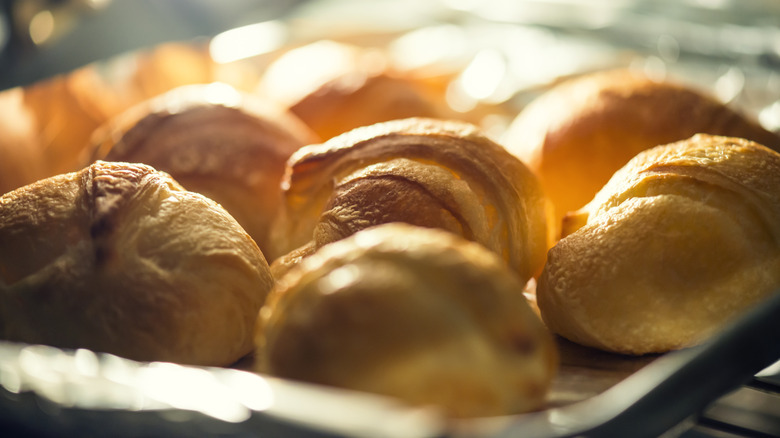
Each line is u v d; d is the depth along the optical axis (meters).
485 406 0.33
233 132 0.48
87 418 0.32
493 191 0.43
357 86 0.58
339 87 0.58
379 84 0.58
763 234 0.41
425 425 0.28
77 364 0.32
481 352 0.33
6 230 0.39
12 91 0.57
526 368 0.33
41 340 0.38
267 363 0.34
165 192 0.40
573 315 0.41
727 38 0.71
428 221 0.41
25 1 0.54
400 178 0.42
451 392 0.33
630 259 0.41
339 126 0.57
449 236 0.35
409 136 0.44
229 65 0.71
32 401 0.32
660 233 0.41
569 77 0.70
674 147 0.44
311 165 0.44
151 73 0.63
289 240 0.45
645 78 0.53
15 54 0.53
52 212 0.39
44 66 0.53
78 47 0.54
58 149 0.57
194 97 0.50
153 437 0.31
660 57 0.72
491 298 0.33
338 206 0.42
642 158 0.44
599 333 0.41
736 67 0.68
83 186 0.40
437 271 0.33
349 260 0.34
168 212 0.40
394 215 0.41
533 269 0.44
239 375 0.31
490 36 0.81
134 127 0.48
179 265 0.39
